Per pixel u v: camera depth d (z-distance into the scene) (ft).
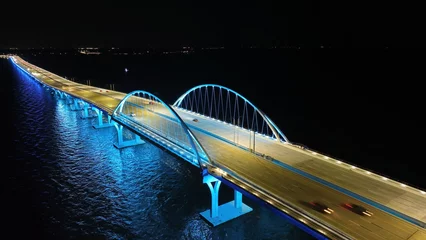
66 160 231.71
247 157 167.22
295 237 141.18
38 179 200.23
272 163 159.22
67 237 143.54
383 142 272.10
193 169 213.05
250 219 153.69
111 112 275.39
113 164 223.51
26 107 424.05
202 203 169.17
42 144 268.62
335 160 161.99
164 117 258.78
